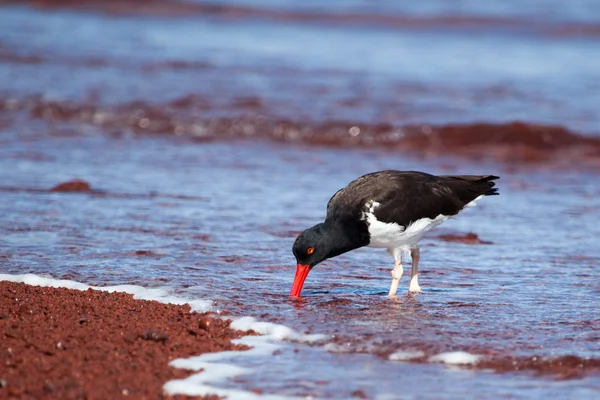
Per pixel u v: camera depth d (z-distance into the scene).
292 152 23.36
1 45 35.31
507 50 38.44
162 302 10.45
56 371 7.95
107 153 21.72
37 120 25.41
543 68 34.12
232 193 17.83
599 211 17.41
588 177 21.28
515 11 47.75
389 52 37.22
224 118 25.75
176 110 26.56
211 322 9.52
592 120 26.23
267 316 10.02
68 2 47.41
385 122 25.73
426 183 11.25
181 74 31.41
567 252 13.95
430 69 33.56
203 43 38.22
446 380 8.11
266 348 8.91
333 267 12.75
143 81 30.09
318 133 25.08
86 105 26.66
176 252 13.06
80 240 13.54
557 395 7.77
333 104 27.70
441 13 47.09
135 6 47.72
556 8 48.47
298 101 27.95
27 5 46.84
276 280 11.76
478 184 11.70
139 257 12.67
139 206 16.19
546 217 16.81
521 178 21.06
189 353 8.64
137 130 25.20
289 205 16.88
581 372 8.36
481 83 31.08
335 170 21.02
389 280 12.11
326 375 8.18
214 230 14.62
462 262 13.21
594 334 9.46
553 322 9.93
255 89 29.30
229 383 7.93
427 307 10.59
